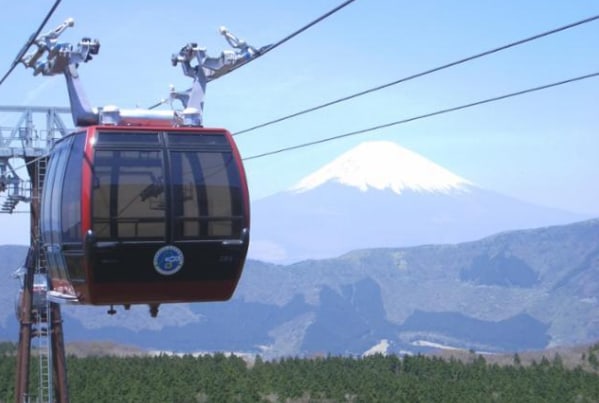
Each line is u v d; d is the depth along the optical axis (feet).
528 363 542.57
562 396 387.75
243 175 59.82
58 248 63.62
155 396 372.99
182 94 68.33
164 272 58.65
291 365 482.69
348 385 417.28
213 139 59.93
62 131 163.02
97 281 58.13
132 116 61.98
